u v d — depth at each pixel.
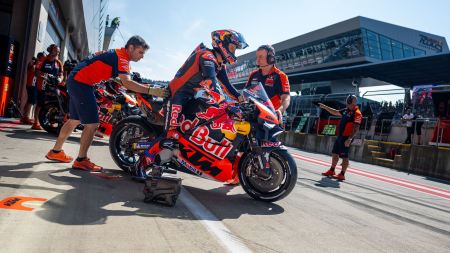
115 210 2.60
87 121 3.82
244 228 2.62
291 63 40.28
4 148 4.45
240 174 3.68
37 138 5.79
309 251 2.30
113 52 3.78
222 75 3.98
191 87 3.59
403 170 11.52
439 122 11.50
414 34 36.59
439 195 6.26
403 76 23.59
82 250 1.83
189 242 2.15
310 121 17.89
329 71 23.59
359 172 8.70
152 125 4.09
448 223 3.78
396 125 14.30
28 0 9.20
